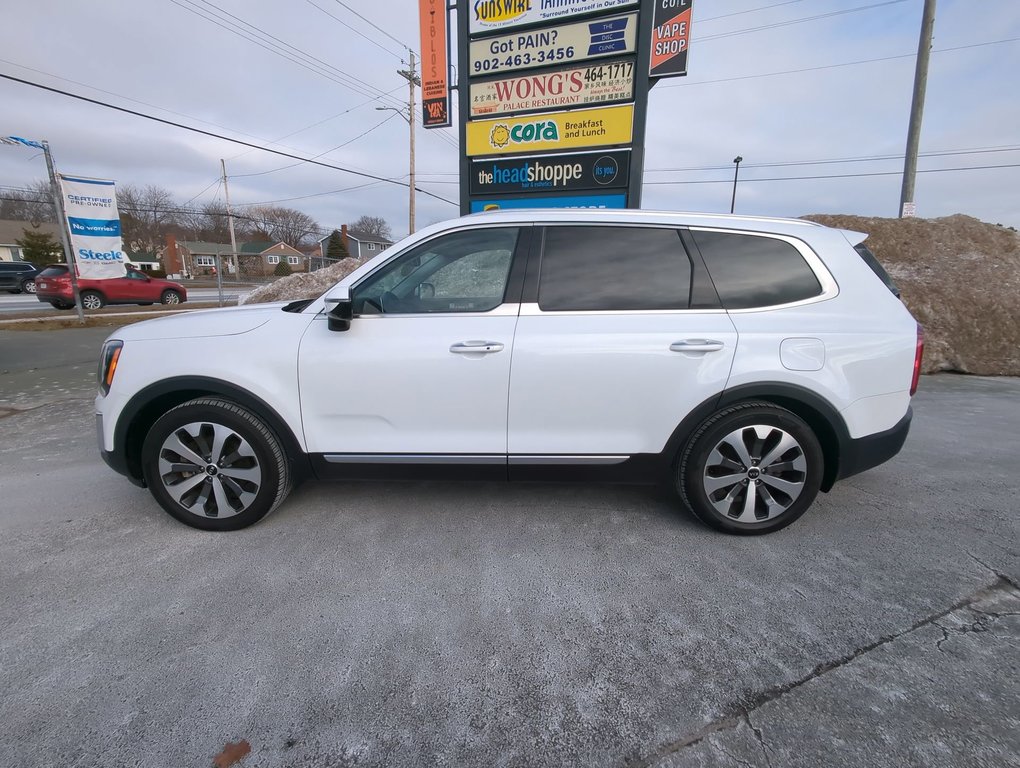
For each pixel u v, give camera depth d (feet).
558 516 10.35
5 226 163.73
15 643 6.88
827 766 5.25
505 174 23.98
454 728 5.70
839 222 30.66
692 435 9.30
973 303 25.07
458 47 23.66
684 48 25.63
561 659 6.66
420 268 9.57
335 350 9.15
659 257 9.37
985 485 11.94
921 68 40.68
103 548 9.21
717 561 8.81
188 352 9.24
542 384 9.09
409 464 9.50
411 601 7.77
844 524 10.11
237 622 7.30
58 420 17.87
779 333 9.02
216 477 9.50
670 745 5.50
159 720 5.76
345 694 6.12
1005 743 5.47
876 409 9.25
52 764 5.25
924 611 7.54
